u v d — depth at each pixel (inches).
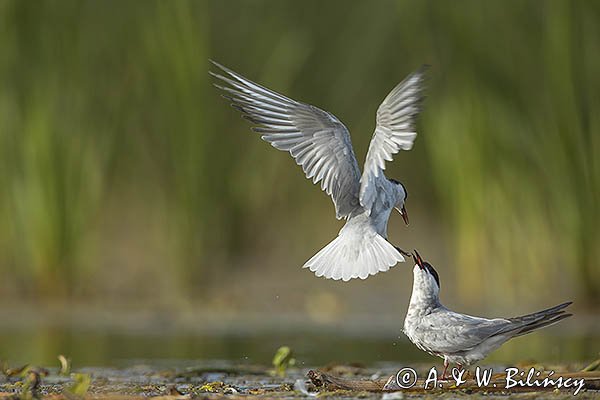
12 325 585.3
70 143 671.1
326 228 720.3
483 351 349.4
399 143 312.2
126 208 706.2
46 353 493.7
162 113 683.4
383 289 687.1
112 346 516.4
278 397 343.6
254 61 707.4
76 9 672.4
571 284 641.6
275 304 657.6
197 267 688.4
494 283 647.1
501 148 644.1
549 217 647.1
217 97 697.6
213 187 695.1
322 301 657.6
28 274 677.9
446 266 698.2
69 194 670.5
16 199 673.0
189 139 681.6
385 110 314.0
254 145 710.5
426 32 649.0
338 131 331.6
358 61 715.4
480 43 644.7
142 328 579.2
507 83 645.3
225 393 361.7
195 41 678.5
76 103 673.0
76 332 562.3
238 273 698.2
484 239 645.9
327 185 334.6
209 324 591.8
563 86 630.5
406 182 730.2
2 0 668.1
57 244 669.3
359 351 501.0
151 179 700.0
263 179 714.8
